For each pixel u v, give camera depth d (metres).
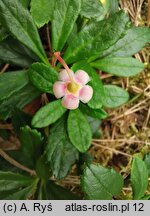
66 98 0.12
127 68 0.12
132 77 0.14
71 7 0.12
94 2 0.12
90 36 0.12
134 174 0.12
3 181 0.12
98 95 0.12
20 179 0.12
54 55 0.12
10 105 0.12
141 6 0.15
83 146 0.12
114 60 0.12
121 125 0.14
